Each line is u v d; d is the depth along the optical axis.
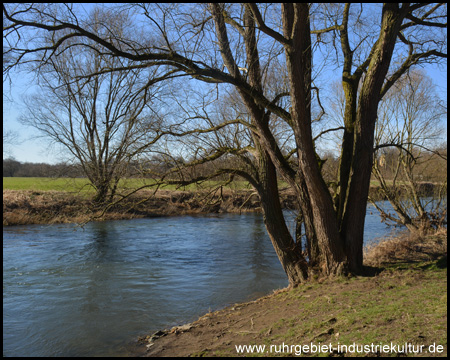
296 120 7.73
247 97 8.79
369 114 8.05
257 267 14.49
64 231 21.33
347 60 9.61
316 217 8.47
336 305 6.87
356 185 8.38
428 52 8.78
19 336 8.16
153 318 9.16
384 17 7.45
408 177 16.20
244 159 10.29
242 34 9.02
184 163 9.72
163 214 29.00
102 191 11.26
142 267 14.37
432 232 14.23
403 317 5.60
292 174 9.19
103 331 8.38
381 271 8.66
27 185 31.98
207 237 21.03
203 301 10.42
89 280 12.49
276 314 7.41
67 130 24.56
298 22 6.81
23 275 12.98
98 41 7.33
